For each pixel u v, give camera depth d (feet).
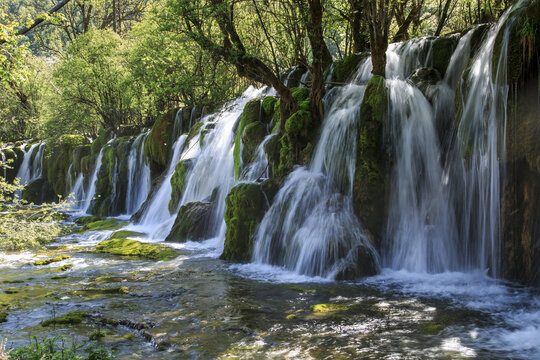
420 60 37.17
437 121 32.30
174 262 34.68
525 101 24.08
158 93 64.23
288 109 38.17
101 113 90.53
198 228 42.98
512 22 24.62
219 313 22.26
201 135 52.42
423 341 17.98
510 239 25.99
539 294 23.56
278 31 45.27
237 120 47.03
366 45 48.29
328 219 30.63
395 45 39.86
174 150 60.75
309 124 36.14
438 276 28.07
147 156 65.82
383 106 30.89
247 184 35.29
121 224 57.67
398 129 31.09
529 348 17.12
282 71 51.26
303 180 33.42
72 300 25.35
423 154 31.35
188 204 44.80
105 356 16.94
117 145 73.51
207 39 40.14
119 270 32.91
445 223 29.68
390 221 30.58
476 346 17.42
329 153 33.65
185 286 27.66
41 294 26.78
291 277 29.17
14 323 21.71
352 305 22.80
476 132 27.84
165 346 18.28
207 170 48.55
